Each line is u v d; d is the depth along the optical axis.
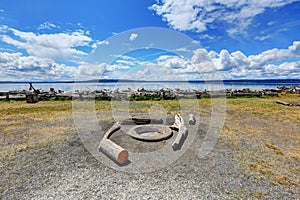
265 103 11.61
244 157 3.92
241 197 2.59
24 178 3.02
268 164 3.61
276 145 4.66
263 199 2.55
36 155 3.91
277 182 2.99
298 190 2.78
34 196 2.57
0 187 2.77
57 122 6.70
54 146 4.43
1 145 4.46
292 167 3.50
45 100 12.28
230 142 4.84
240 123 6.80
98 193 2.65
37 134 5.32
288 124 6.69
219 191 2.72
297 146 4.60
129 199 2.52
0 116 7.52
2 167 3.38
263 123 6.82
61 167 3.41
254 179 3.06
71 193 2.64
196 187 2.81
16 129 5.79
